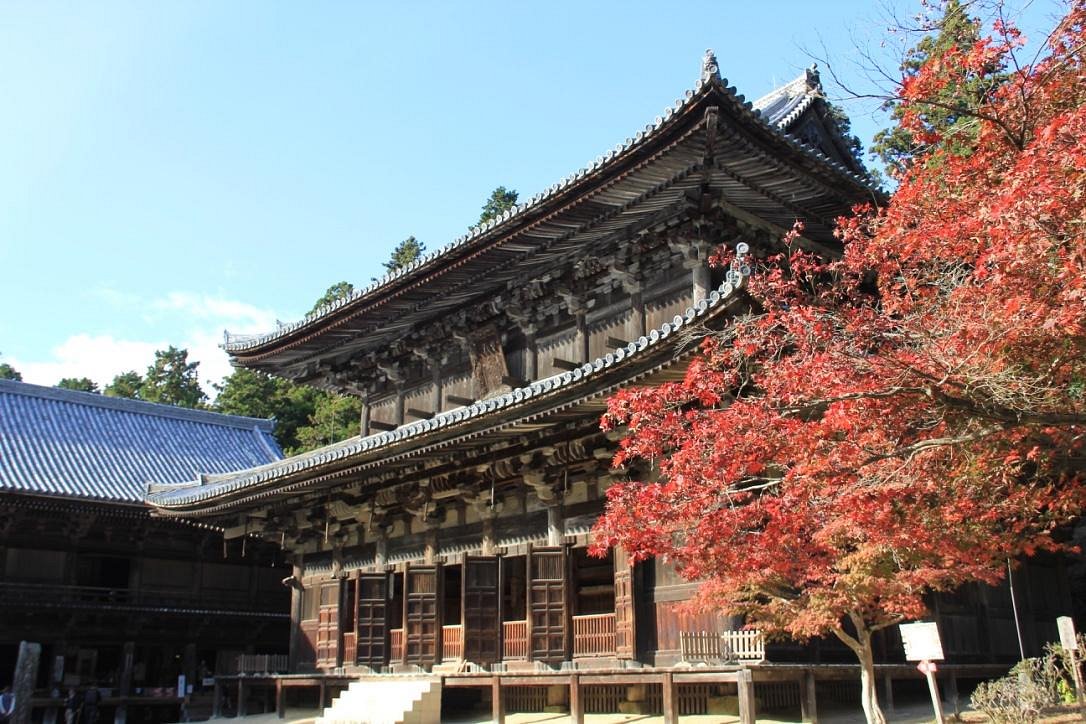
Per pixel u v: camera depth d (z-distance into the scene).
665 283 25.08
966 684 25.02
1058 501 13.95
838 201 23.27
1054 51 11.93
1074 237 9.97
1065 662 20.09
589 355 26.92
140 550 41.22
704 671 17.80
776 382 12.39
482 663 23.89
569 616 22.44
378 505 28.94
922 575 14.49
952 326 11.21
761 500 12.96
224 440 53.88
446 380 32.75
